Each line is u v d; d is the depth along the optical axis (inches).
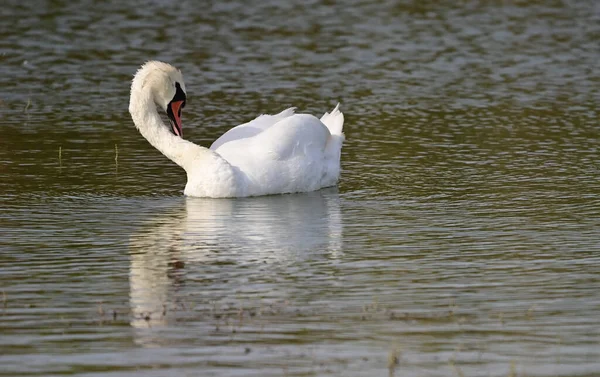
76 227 603.2
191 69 1082.7
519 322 450.0
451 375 397.4
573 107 938.1
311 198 672.4
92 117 901.2
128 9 1381.6
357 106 944.9
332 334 436.5
